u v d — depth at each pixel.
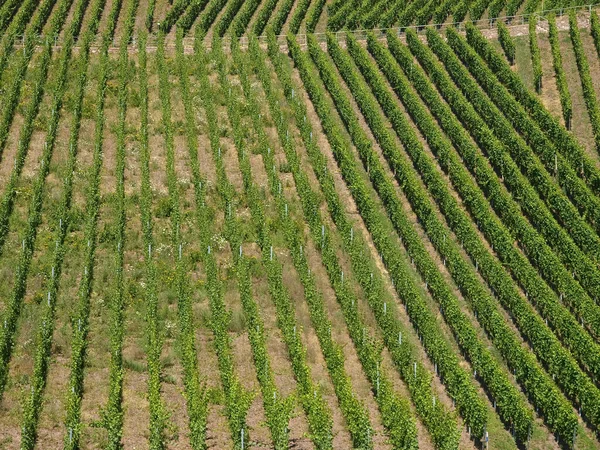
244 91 79.25
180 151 72.75
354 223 65.25
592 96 76.38
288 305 55.41
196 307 56.41
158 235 63.25
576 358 54.12
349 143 73.50
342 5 95.12
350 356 54.19
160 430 44.72
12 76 80.56
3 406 48.12
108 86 79.44
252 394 46.34
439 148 70.44
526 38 87.44
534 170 67.62
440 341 52.59
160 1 95.88
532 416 48.00
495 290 58.56
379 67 84.06
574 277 60.41
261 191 67.50
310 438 45.88
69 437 43.84
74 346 50.81
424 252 60.00
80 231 63.38
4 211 62.72
